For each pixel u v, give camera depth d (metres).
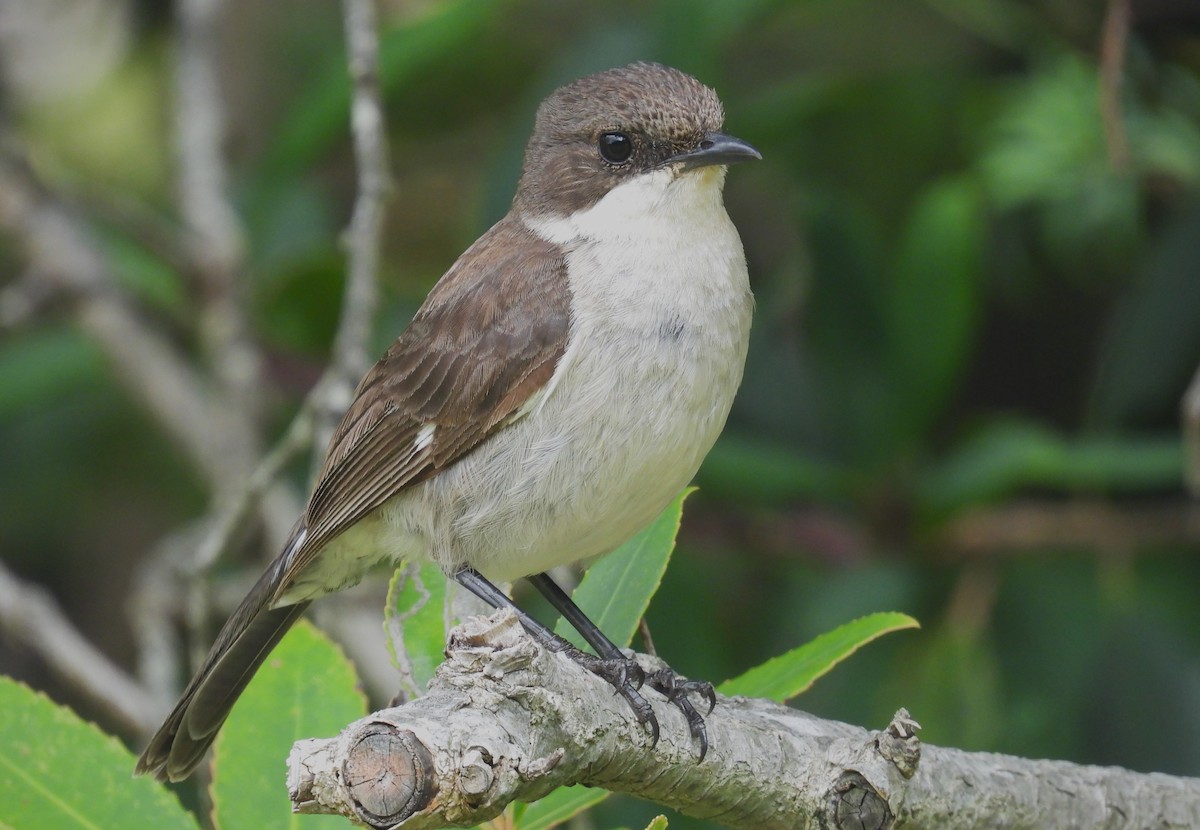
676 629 10.65
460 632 5.32
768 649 10.67
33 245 13.19
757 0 11.32
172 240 12.61
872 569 10.71
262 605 8.33
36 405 13.35
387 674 10.46
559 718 5.48
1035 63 11.44
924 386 10.82
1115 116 9.14
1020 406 12.45
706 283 7.95
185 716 8.10
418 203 14.05
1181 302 10.79
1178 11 10.94
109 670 10.38
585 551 8.14
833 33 12.73
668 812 9.22
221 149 13.52
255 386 12.33
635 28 11.62
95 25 15.34
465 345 7.99
